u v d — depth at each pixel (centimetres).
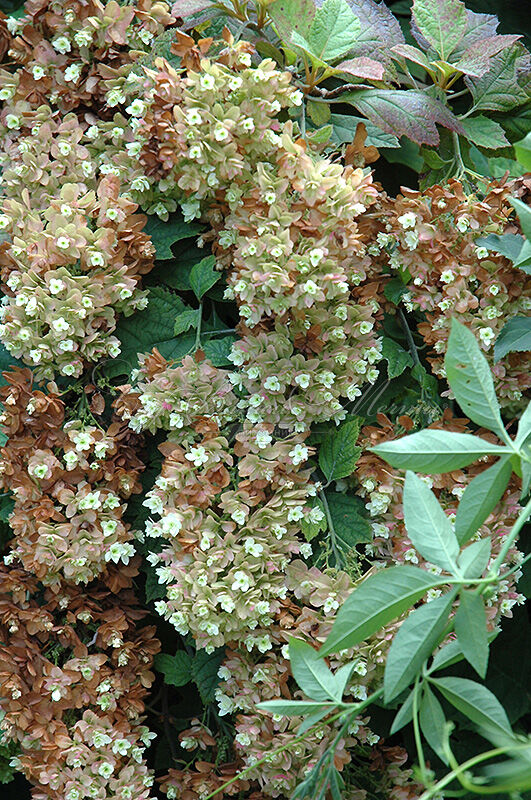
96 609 189
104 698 186
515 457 151
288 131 183
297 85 194
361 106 193
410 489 151
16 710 185
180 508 180
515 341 181
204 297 195
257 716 182
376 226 189
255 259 180
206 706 191
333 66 196
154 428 184
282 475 183
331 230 181
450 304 184
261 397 182
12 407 185
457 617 149
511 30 229
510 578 184
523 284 184
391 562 185
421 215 184
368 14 199
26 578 187
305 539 187
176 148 183
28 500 184
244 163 184
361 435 190
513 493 184
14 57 194
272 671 182
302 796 158
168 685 203
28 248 184
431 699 150
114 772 187
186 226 191
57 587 185
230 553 180
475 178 195
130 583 188
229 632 182
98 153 193
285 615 181
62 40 190
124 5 193
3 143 195
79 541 184
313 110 195
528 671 204
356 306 184
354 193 181
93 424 188
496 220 184
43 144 190
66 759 184
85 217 185
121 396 184
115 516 185
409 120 192
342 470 184
